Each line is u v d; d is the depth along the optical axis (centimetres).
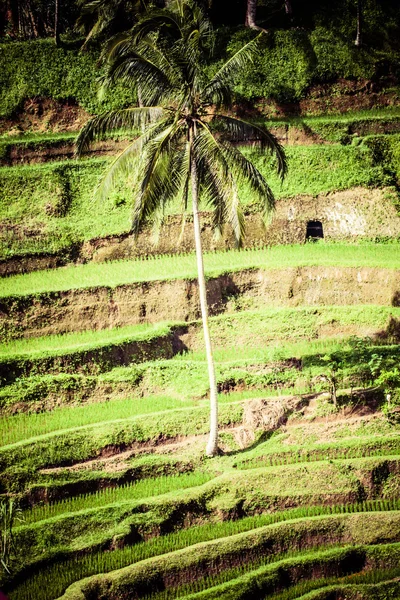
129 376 7188
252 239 8550
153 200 6141
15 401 6919
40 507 6241
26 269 8181
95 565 5881
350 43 10200
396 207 8756
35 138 9512
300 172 9006
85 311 7738
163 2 9919
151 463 6506
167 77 6106
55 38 10006
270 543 6059
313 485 6391
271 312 7825
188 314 7888
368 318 7750
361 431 6819
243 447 6706
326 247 8562
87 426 6725
